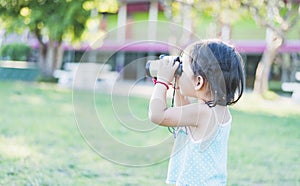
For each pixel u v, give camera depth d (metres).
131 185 3.06
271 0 11.16
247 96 10.72
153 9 16.41
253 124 6.54
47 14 13.51
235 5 11.43
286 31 11.17
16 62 13.37
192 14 12.12
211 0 11.53
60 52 13.48
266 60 11.35
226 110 1.80
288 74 15.21
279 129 6.16
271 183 3.29
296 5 11.28
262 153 4.42
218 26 11.23
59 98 8.68
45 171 3.29
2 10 13.59
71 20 13.56
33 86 11.01
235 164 3.88
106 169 3.45
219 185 1.75
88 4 13.91
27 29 13.68
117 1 14.58
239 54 1.78
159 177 3.28
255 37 16.27
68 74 11.77
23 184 2.92
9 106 7.12
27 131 4.98
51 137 4.69
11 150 3.95
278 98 11.20
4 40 13.80
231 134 5.55
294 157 4.28
